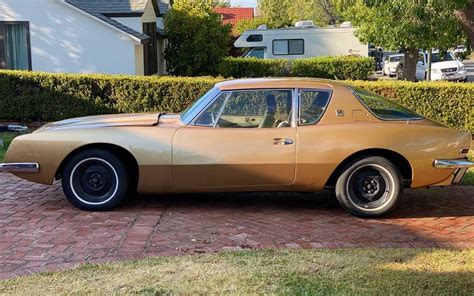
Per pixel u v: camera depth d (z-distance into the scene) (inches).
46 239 214.2
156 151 243.8
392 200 245.9
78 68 653.9
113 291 162.9
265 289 164.6
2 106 516.7
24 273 179.9
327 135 242.8
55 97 510.6
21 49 650.2
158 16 900.6
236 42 1060.5
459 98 469.1
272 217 248.7
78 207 253.8
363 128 243.4
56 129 255.1
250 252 198.7
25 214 248.2
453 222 243.9
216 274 175.5
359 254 196.4
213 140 243.8
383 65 1456.7
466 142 249.8
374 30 695.1
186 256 194.5
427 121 254.5
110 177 252.2
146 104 498.0
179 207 263.3
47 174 249.3
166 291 162.9
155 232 223.3
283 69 850.1
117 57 652.1
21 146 247.9
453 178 249.6
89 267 183.0
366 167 245.1
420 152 243.8
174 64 842.8
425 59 1172.5
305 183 247.0
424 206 271.7
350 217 250.2
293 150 242.5
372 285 168.2
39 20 643.5
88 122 263.3
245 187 248.1
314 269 180.5
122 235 219.1
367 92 258.5
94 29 645.9
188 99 493.4
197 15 826.8
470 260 190.4
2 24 642.8
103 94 505.0
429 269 181.9
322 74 846.5
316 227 234.1
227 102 249.0
